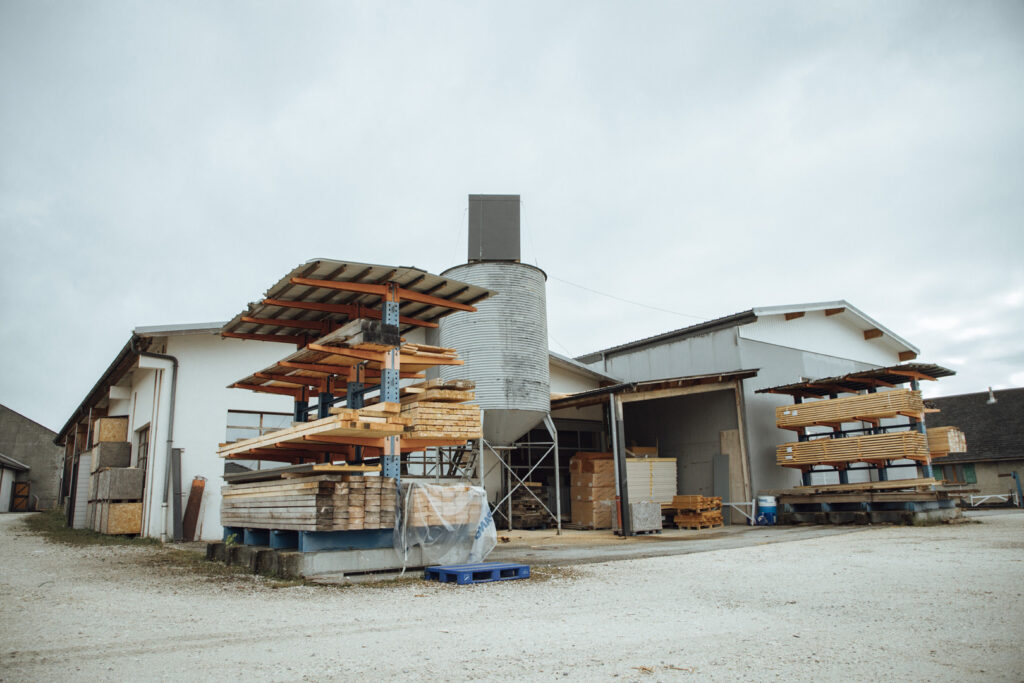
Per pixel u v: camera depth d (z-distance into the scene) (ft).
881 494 62.95
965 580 29.71
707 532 63.46
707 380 70.95
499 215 66.95
